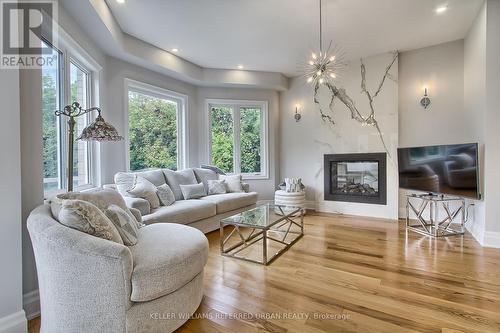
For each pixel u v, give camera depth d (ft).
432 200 10.89
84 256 4.37
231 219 9.43
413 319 5.40
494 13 9.09
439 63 12.85
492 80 9.25
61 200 5.43
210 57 13.99
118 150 11.91
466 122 11.80
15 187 4.93
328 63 10.55
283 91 18.24
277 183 18.40
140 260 4.82
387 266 8.01
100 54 10.71
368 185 14.97
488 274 7.35
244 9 9.39
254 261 8.50
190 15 9.77
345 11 9.60
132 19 10.02
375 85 14.19
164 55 13.01
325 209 16.03
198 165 16.46
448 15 10.08
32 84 5.72
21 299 5.01
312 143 17.17
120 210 6.13
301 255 9.04
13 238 4.89
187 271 5.26
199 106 16.47
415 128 13.52
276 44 12.46
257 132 18.26
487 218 9.50
